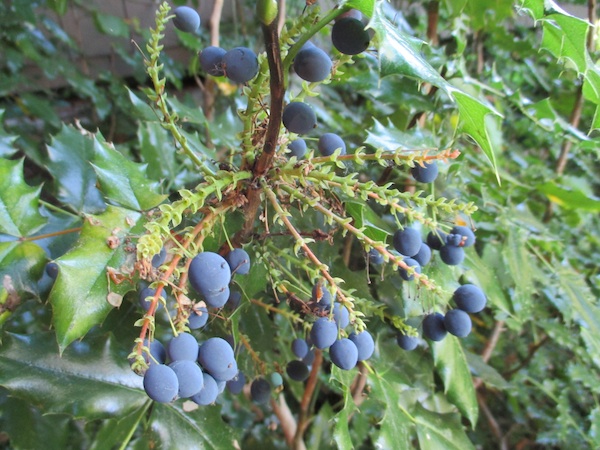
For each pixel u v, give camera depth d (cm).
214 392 13
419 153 14
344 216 15
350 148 25
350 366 15
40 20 44
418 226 21
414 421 21
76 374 17
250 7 52
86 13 48
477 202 26
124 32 46
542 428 38
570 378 34
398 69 10
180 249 12
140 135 26
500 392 41
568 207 31
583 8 42
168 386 11
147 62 13
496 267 27
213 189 13
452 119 26
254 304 22
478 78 31
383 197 14
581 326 28
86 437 25
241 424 36
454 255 19
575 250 38
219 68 14
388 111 28
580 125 38
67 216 21
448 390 21
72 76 44
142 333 11
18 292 16
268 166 14
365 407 32
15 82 41
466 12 28
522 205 31
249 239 16
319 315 15
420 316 21
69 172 22
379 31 10
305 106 13
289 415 32
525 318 25
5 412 20
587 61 14
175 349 12
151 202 15
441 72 25
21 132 40
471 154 29
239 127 30
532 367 38
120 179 15
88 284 12
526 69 39
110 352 18
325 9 14
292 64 13
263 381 20
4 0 41
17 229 16
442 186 23
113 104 49
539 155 44
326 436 30
